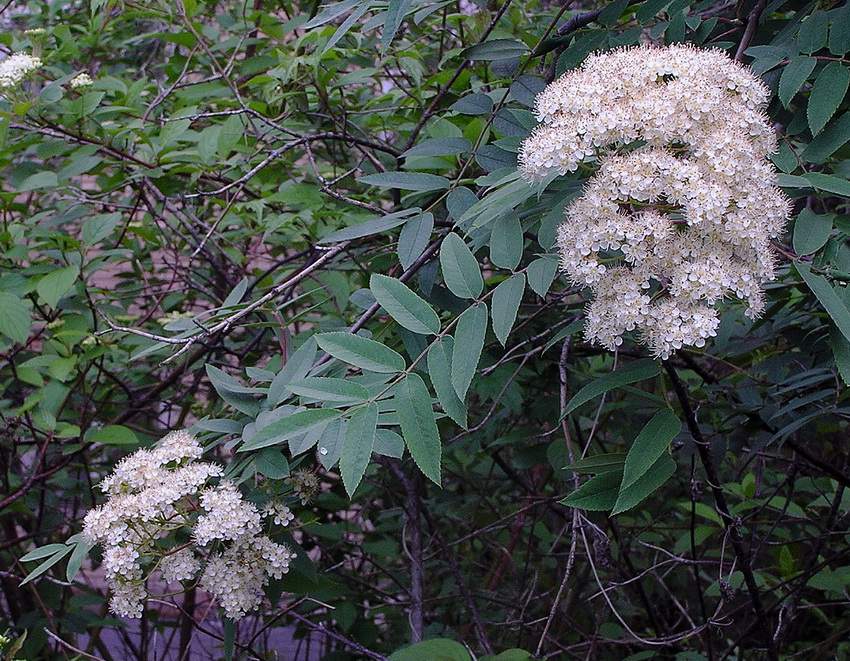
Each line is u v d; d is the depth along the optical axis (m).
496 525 0.97
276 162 0.92
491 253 0.58
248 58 0.89
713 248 0.55
